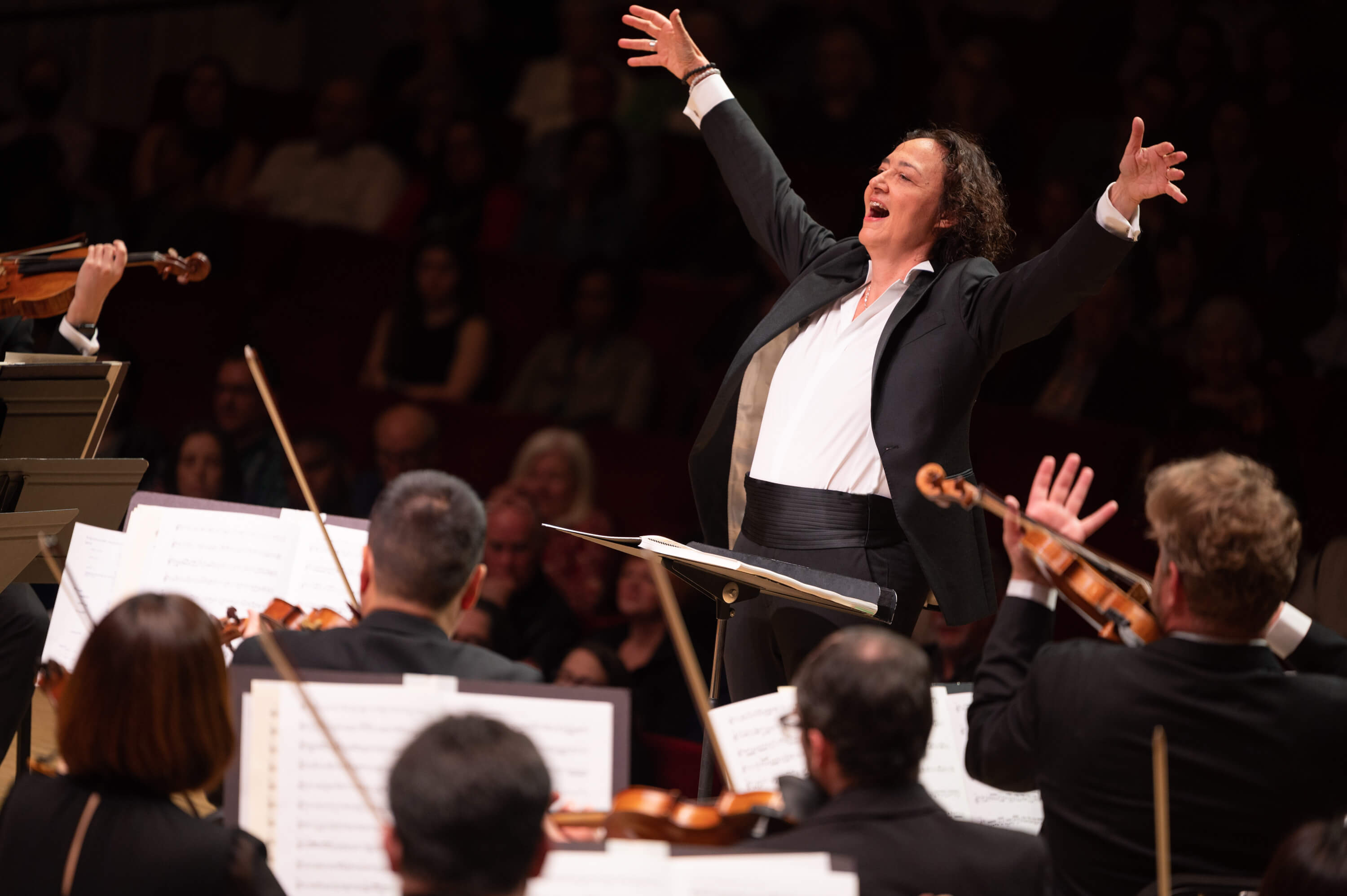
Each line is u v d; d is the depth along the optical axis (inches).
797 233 452.1
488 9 1229.7
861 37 1074.1
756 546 405.4
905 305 399.2
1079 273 365.7
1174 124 995.9
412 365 968.9
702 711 288.7
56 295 537.3
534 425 898.1
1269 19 1031.6
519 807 212.7
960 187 409.1
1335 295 927.7
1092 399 862.5
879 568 390.9
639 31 1167.0
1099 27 1087.0
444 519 303.1
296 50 1320.1
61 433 443.8
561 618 669.3
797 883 233.6
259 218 1047.6
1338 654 326.0
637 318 994.1
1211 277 928.3
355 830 271.7
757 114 1069.8
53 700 365.7
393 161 1123.9
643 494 861.2
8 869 247.4
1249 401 843.4
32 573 430.0
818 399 403.5
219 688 257.1
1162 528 289.1
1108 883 287.7
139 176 1131.9
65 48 1286.9
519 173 1117.7
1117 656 291.9
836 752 252.7
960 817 353.1
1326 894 241.3
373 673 290.4
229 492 796.6
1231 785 281.4
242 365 864.9
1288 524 281.7
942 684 373.7
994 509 312.5
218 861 247.4
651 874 234.2
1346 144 962.1
